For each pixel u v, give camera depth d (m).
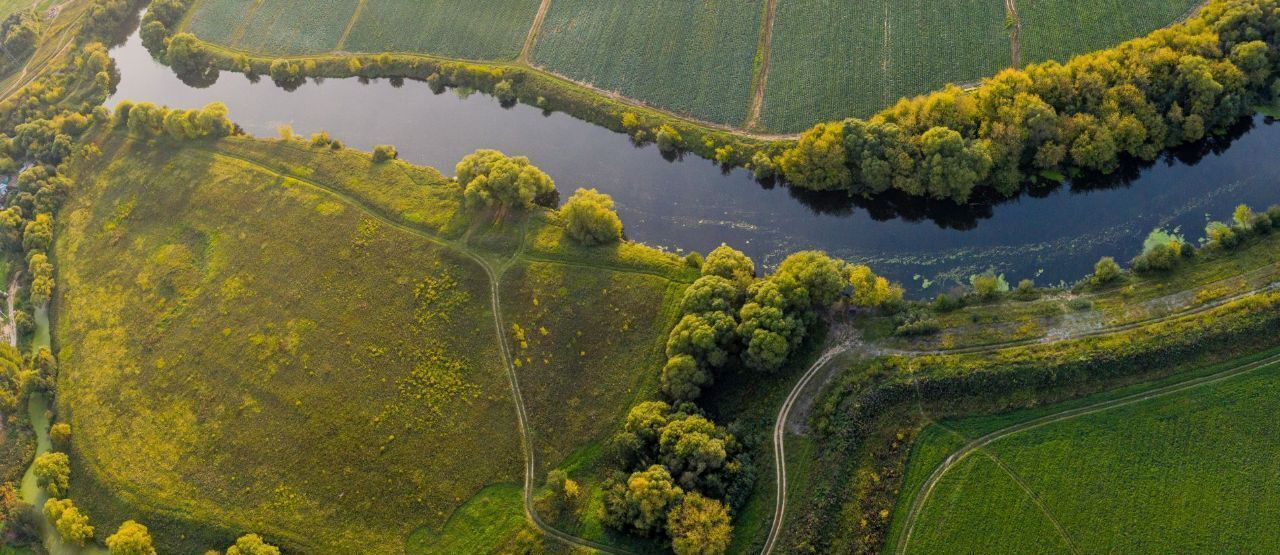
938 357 99.75
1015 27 131.62
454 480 101.69
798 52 137.38
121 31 181.25
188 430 111.81
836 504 92.50
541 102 144.38
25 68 175.00
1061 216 115.06
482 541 97.06
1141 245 110.31
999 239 114.75
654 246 122.44
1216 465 88.44
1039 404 95.06
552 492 98.81
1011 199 117.12
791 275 104.81
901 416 96.75
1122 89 114.44
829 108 130.00
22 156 156.62
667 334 108.75
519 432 104.31
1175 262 103.31
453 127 146.25
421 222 127.25
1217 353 94.75
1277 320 94.81
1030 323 101.50
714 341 101.25
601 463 100.81
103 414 115.81
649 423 98.25
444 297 117.69
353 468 104.19
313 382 112.69
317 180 137.75
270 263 127.62
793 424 99.44
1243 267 101.12
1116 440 91.44
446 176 137.75
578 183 133.62
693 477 93.00
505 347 111.50
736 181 128.38
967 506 89.81
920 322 102.69
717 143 130.38
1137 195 115.06
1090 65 117.88
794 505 93.56
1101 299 102.62
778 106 132.25
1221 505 86.31
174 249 133.88
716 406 103.56
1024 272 110.62
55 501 106.19
